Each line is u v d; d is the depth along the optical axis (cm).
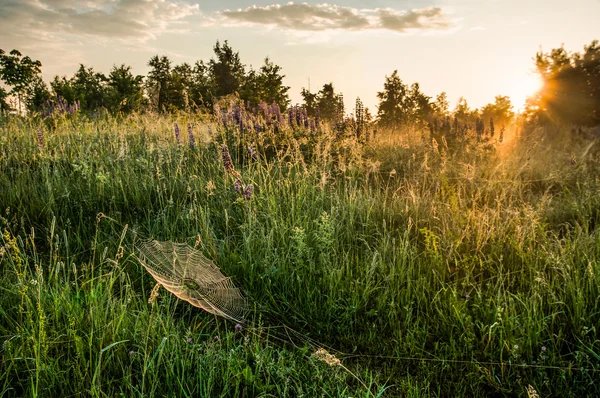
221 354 293
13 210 492
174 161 651
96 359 265
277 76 3506
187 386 258
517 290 369
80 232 472
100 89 2330
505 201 574
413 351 318
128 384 256
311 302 371
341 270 391
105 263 392
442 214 509
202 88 2631
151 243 423
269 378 277
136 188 551
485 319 340
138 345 289
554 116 2467
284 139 753
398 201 562
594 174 746
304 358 312
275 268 402
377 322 354
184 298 309
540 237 462
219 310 334
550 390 276
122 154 611
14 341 284
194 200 523
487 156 854
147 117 982
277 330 347
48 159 619
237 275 408
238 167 665
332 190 605
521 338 313
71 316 296
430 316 359
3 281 349
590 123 2431
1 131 742
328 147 669
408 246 442
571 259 393
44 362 264
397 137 1051
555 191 708
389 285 383
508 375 289
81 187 547
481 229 450
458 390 286
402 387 285
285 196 554
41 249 434
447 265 404
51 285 354
